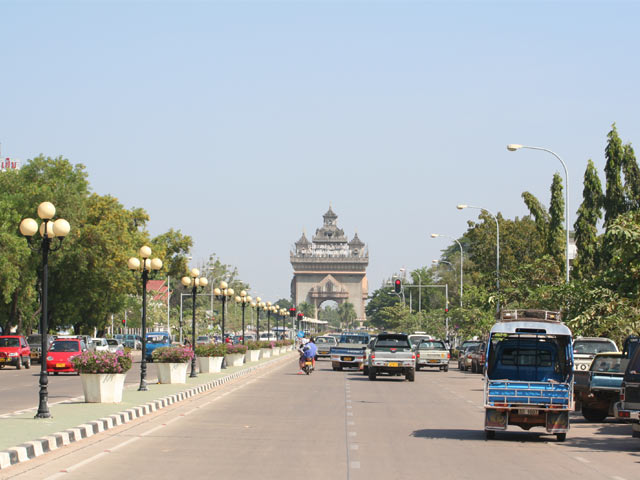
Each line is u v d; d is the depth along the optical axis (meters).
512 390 18.91
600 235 56.50
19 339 55.56
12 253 58.41
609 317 30.91
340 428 20.38
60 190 62.84
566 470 14.38
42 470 13.45
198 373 44.00
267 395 31.48
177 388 31.83
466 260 142.88
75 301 68.81
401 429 20.52
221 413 24.00
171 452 15.85
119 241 69.00
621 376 23.17
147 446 16.66
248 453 15.84
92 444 16.78
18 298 62.91
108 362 24.52
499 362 21.23
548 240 60.50
